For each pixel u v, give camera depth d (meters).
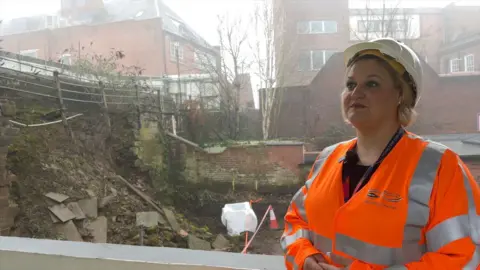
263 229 6.03
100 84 8.80
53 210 5.55
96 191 6.84
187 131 9.79
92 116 8.63
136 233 6.48
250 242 5.44
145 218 6.89
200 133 9.67
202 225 7.72
